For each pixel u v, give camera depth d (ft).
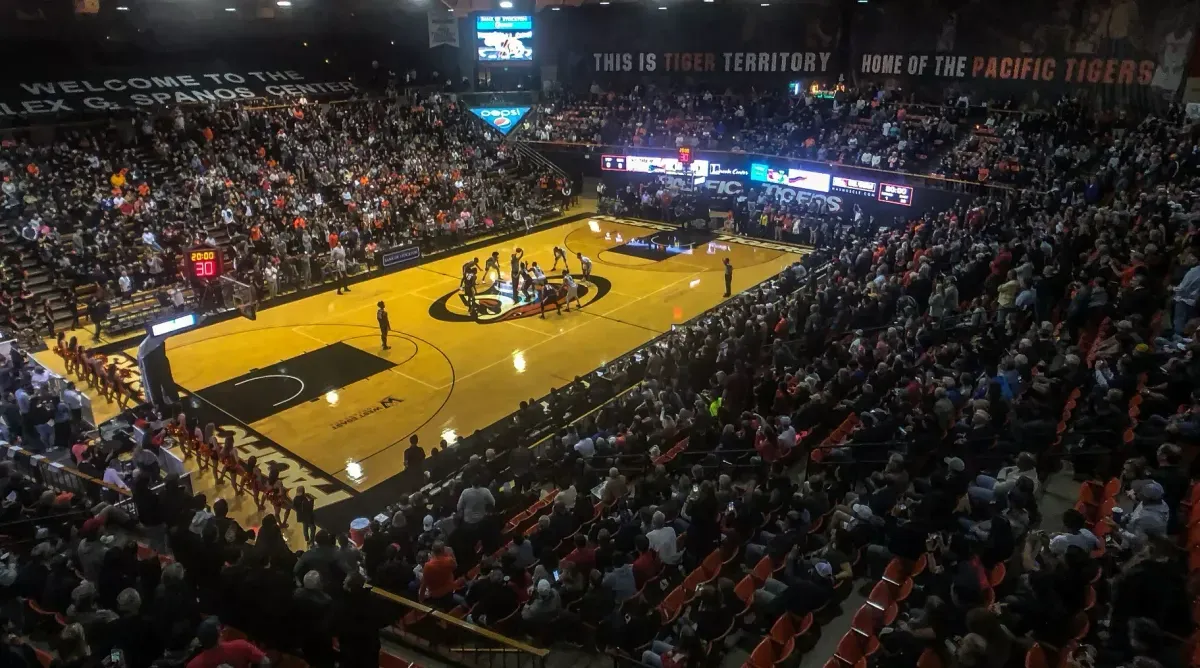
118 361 92.79
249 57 163.94
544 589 37.09
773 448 53.31
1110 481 42.83
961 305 76.95
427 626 39.50
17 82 138.10
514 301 112.98
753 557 43.57
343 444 74.49
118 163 124.57
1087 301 61.77
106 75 147.43
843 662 35.96
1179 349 49.70
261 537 37.47
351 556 40.37
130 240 112.88
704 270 128.06
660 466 50.42
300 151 140.15
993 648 29.17
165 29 153.69
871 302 76.43
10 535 45.34
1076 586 32.99
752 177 153.38
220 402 82.58
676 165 160.04
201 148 133.39
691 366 73.72
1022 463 42.55
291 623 31.04
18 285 100.37
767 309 81.76
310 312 109.50
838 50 158.61
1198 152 93.04
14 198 110.52
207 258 89.45
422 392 84.84
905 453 48.80
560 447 58.80
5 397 70.03
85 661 28.43
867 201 138.31
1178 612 30.30
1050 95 134.82
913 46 148.05
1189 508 39.19
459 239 142.92
